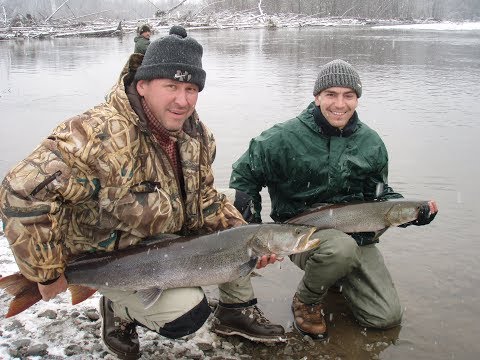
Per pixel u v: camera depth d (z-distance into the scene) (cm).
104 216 152
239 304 186
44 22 2423
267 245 172
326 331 195
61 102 618
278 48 1399
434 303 213
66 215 155
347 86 201
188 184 165
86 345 178
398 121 522
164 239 162
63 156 140
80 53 1233
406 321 203
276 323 202
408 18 4588
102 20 3084
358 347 189
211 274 166
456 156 405
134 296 161
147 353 178
